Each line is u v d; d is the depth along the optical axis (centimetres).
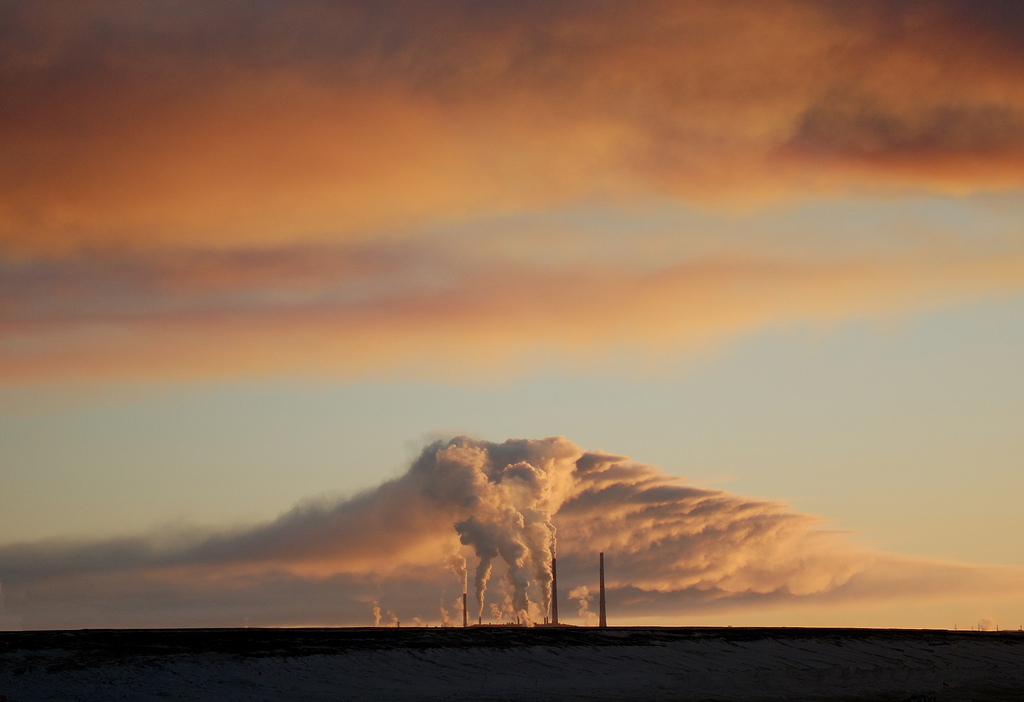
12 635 5672
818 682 5869
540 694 5156
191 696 4694
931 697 5462
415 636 6238
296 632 6206
